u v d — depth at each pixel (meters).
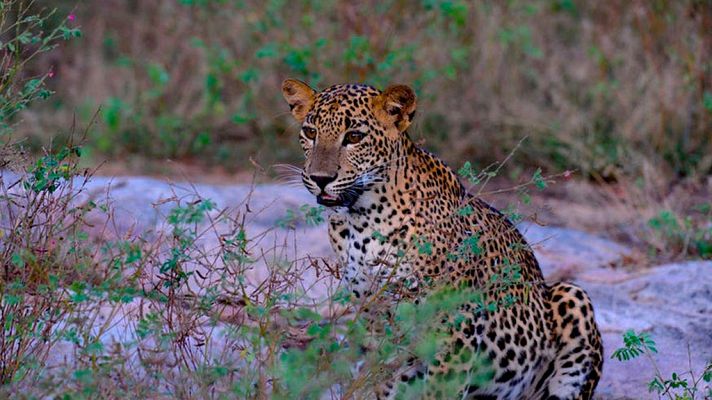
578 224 15.79
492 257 9.33
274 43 18.45
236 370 8.18
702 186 17.17
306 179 9.13
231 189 15.46
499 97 18.72
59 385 7.76
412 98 9.20
